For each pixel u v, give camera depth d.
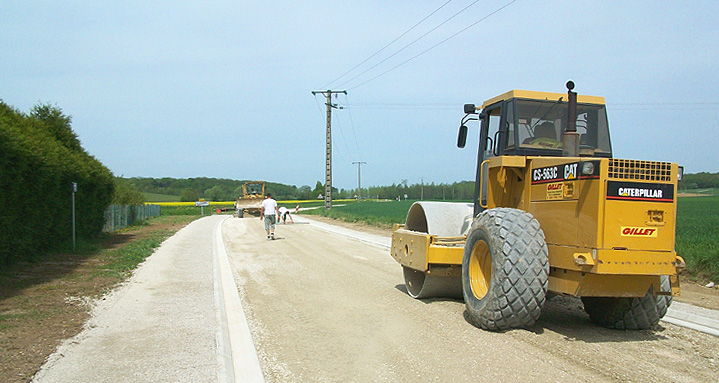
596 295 5.15
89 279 9.38
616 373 4.39
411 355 5.01
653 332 5.82
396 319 6.50
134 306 7.19
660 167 5.02
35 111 16.11
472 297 6.04
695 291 8.80
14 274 9.73
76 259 12.13
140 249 14.44
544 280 5.35
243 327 6.20
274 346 5.45
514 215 5.62
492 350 5.05
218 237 19.69
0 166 9.09
